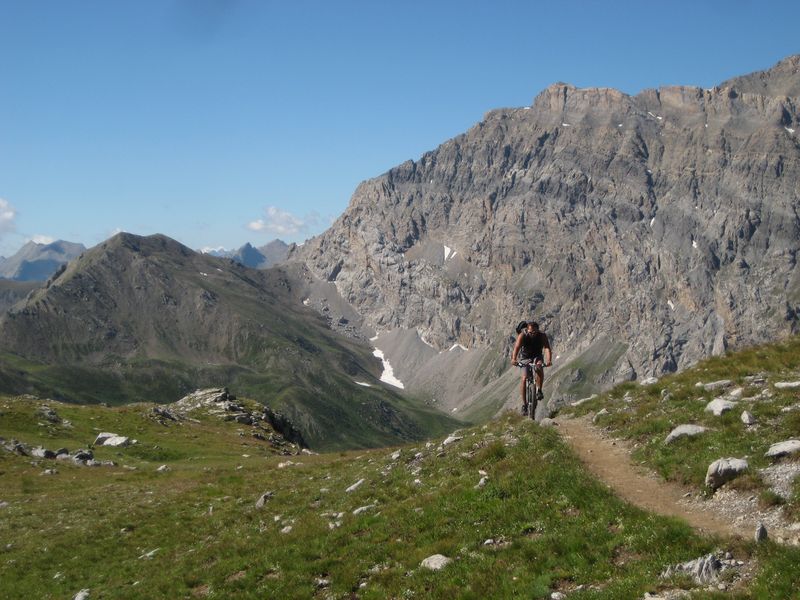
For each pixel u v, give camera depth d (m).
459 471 23.62
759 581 11.83
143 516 35.66
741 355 29.53
